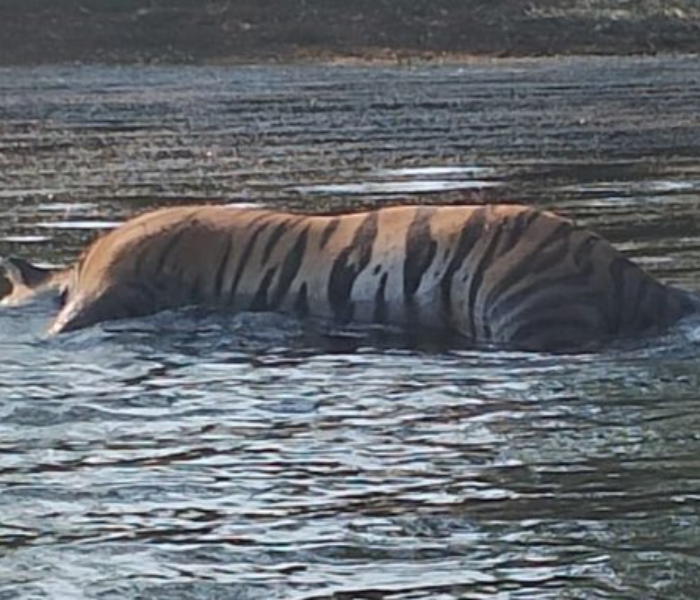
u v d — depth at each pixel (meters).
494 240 10.68
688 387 9.47
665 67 49.38
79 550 7.11
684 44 56.53
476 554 6.98
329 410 9.16
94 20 53.31
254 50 53.25
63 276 12.09
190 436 8.73
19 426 8.96
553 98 36.94
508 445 8.45
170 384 9.79
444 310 10.68
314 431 8.78
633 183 19.94
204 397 9.50
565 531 7.23
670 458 8.20
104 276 11.25
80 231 16.12
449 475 7.99
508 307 10.48
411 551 7.04
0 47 51.66
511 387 9.54
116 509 7.61
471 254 10.68
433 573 6.79
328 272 10.96
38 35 52.41
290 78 45.88
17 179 21.70
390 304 10.78
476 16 56.47
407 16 55.94
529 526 7.30
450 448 8.41
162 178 21.44
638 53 55.78
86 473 8.12
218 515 7.52
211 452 8.43
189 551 7.09
